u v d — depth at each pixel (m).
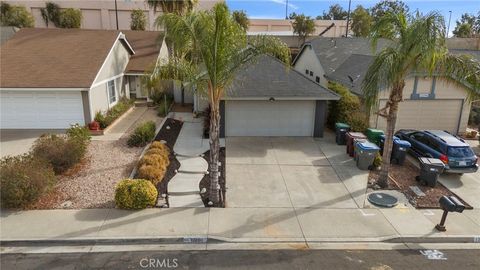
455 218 10.51
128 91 25.84
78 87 17.91
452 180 13.42
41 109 18.52
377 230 9.76
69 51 21.08
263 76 18.06
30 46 21.52
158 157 13.16
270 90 17.17
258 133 18.14
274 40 10.45
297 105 17.78
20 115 18.56
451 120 19.41
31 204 10.39
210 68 9.98
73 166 13.24
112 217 9.92
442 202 9.66
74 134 15.22
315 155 15.51
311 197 11.59
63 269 7.89
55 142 13.16
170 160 14.38
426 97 18.75
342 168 14.09
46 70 19.05
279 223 9.96
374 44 11.69
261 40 10.41
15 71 18.83
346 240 9.29
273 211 10.62
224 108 17.52
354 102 18.12
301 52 32.50
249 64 10.72
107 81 21.25
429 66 10.69
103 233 9.15
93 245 8.84
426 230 9.81
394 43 11.40
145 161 12.73
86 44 22.03
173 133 18.30
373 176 13.39
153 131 17.31
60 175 12.59
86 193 11.28
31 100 18.36
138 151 15.39
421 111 19.06
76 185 11.83
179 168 13.55
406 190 12.32
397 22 10.84
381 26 11.14
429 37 9.95
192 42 9.88
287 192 11.90
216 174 10.85
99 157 14.55
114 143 16.53
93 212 10.16
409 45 10.52
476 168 13.55
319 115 17.91
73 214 10.02
